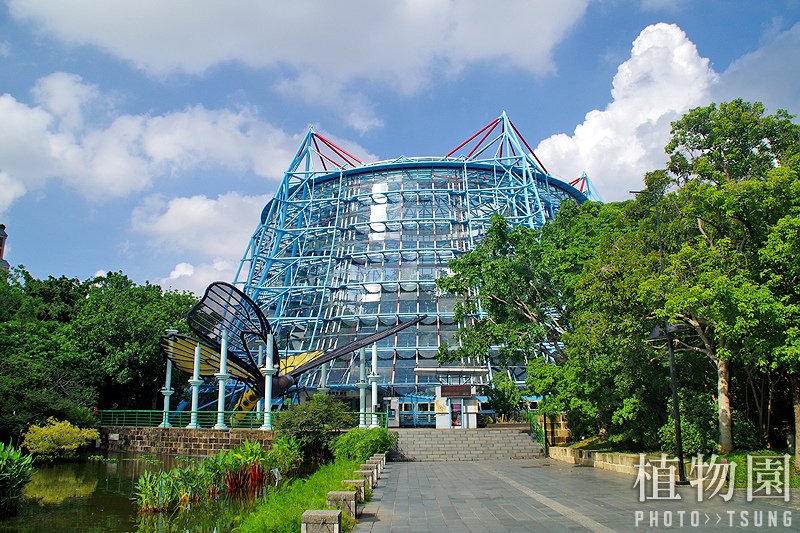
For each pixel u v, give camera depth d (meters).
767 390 32.94
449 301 71.38
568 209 45.28
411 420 61.12
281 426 46.38
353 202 84.38
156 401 74.00
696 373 33.75
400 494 24.84
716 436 29.84
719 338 27.30
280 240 85.69
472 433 48.22
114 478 38.09
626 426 34.91
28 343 60.47
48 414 50.72
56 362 60.66
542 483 28.25
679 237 33.09
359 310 71.81
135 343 65.31
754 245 26.36
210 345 57.09
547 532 16.39
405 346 67.00
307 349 69.56
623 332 30.77
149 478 27.62
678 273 28.00
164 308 74.94
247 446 32.88
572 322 38.50
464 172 83.88
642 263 30.30
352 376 64.25
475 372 54.97
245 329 58.50
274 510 16.80
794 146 29.06
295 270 79.81
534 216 77.06
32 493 31.94
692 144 32.00
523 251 43.09
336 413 45.78
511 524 17.69
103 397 70.50
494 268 43.50
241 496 29.39
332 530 14.53
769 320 22.94
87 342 66.56
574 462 40.31
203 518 24.83
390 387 62.50
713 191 25.89
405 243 78.00
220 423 53.06
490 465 39.34
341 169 87.19
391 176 85.88
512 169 84.94
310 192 86.12
